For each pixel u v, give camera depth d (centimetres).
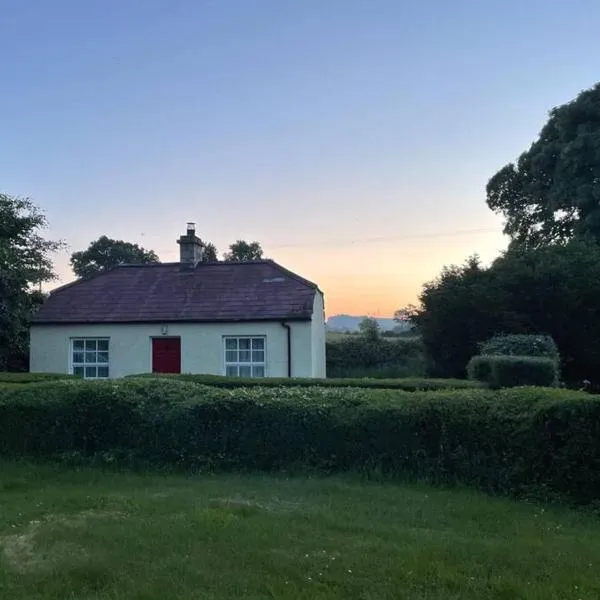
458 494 748
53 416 946
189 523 590
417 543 540
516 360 1369
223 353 1977
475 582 447
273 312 1962
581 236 2656
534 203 3316
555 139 3147
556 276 2184
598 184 2803
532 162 3170
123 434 928
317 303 2127
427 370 2330
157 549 518
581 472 711
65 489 772
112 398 937
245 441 888
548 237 3297
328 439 864
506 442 766
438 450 815
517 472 750
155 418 915
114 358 2033
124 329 2036
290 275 2138
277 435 880
